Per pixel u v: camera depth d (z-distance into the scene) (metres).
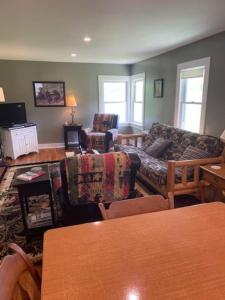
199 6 2.10
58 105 5.91
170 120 4.29
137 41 3.40
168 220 1.20
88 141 5.28
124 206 1.32
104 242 1.03
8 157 5.01
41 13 2.26
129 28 2.77
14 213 2.68
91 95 6.09
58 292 0.76
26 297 0.89
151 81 4.98
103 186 2.05
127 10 2.19
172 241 1.03
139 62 5.56
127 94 6.35
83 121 6.20
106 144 5.13
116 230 1.12
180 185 2.66
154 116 4.96
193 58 3.49
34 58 5.10
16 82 5.50
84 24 2.62
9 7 2.10
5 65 5.34
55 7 2.11
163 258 0.92
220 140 2.82
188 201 2.95
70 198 2.04
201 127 3.41
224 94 2.94
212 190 2.70
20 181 2.09
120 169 2.03
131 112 6.41
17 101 5.62
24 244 2.12
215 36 3.00
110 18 2.41
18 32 2.92
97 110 6.24
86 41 3.43
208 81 3.20
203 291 0.76
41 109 5.83
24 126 5.12
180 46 3.76
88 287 0.78
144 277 0.82
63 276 0.83
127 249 0.98
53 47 3.86
